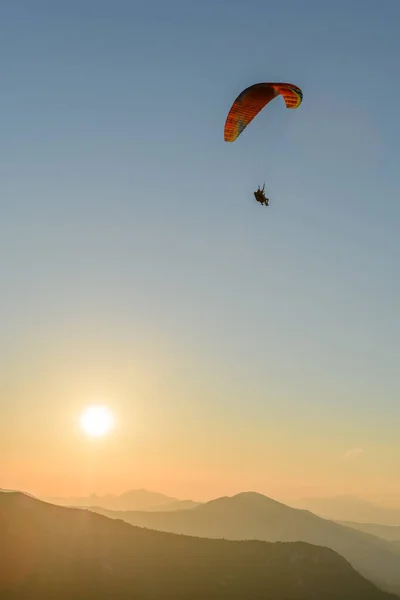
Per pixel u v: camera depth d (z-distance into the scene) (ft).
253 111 218.59
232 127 220.84
